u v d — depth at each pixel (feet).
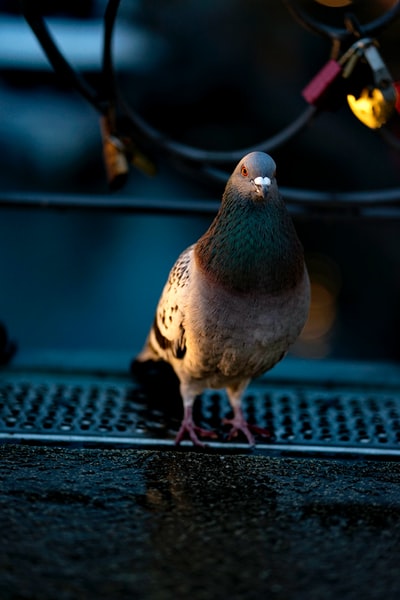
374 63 17.22
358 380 21.03
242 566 12.30
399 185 54.19
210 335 16.21
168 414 18.81
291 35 54.08
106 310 51.19
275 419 18.80
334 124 53.78
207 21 56.03
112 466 15.75
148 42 56.65
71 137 60.08
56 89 59.47
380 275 55.42
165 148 19.30
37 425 17.78
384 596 11.62
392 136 20.70
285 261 15.90
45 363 21.34
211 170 20.30
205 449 16.83
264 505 14.30
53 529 13.20
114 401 19.43
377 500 14.62
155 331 18.04
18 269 55.72
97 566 12.18
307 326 54.44
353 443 17.40
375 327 54.44
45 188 60.59
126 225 63.98
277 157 55.06
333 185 55.26
